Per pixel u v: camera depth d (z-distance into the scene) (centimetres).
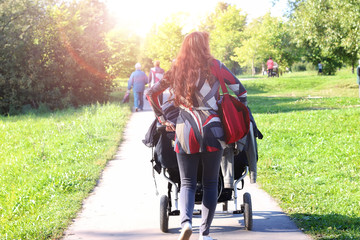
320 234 434
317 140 940
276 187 614
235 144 405
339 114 1269
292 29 2805
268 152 852
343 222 459
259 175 691
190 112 371
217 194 397
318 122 1168
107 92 2250
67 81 2041
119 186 664
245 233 449
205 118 368
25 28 1994
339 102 1786
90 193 630
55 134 1141
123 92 2855
